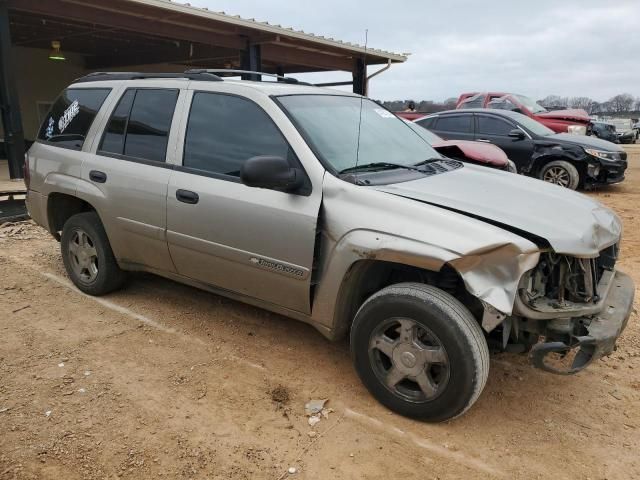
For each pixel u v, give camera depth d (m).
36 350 4.01
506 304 2.82
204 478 2.76
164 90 4.34
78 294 5.09
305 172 3.47
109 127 4.65
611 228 3.52
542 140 11.05
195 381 3.64
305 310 3.61
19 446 2.94
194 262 4.10
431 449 3.01
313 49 15.41
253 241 3.65
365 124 4.16
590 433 3.18
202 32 12.99
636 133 34.25
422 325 3.07
